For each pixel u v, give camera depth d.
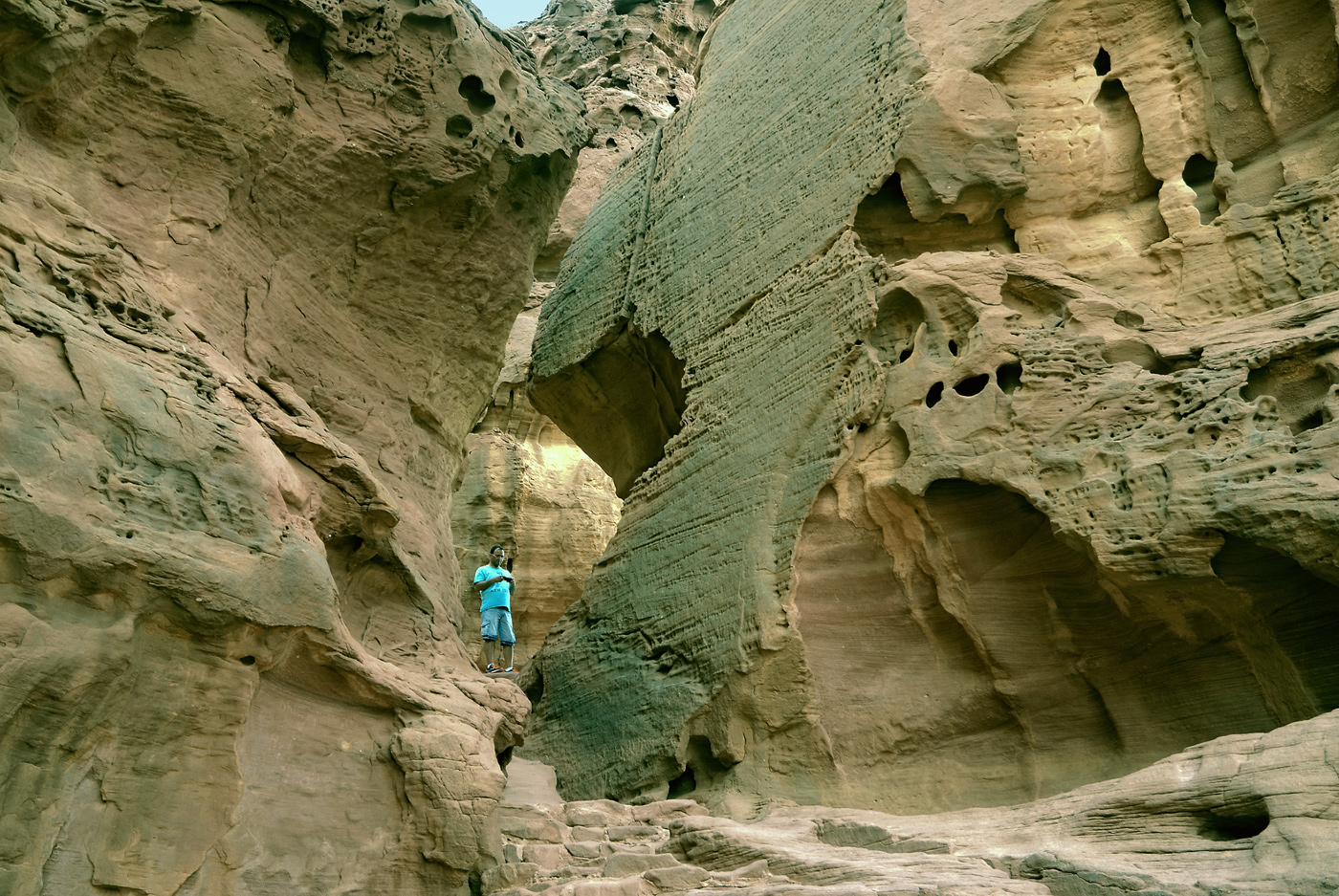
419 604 11.02
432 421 12.80
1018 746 10.76
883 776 11.06
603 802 10.66
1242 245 11.44
